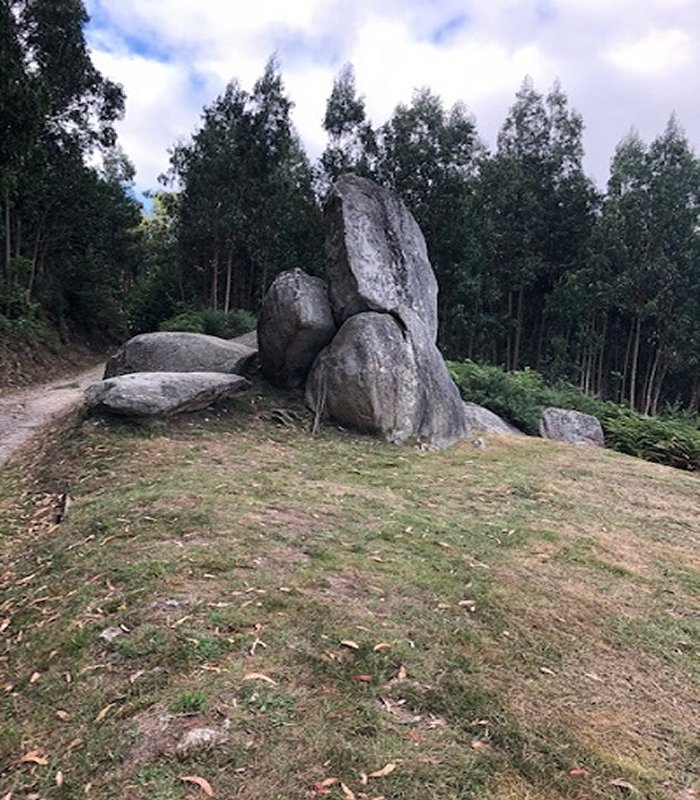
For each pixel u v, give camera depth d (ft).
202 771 7.45
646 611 13.20
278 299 31.53
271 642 10.28
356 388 28.55
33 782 7.74
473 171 77.71
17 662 10.68
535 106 84.84
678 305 81.35
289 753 7.73
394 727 8.38
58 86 64.69
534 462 27.63
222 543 14.56
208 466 22.04
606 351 92.27
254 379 33.68
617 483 25.13
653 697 9.91
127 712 8.67
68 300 89.56
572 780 7.68
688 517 21.33
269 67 84.58
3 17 37.63
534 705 9.23
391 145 70.03
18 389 52.42
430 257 70.90
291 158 92.43
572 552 16.31
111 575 13.14
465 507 19.81
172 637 10.36
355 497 19.52
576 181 84.53
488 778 7.55
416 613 11.80
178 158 92.99
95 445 24.61
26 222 76.89
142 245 129.18
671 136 80.59
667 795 7.65
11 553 16.21
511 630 11.55
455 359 78.48
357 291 30.94
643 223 80.12
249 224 85.05
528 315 87.97
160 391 27.27
